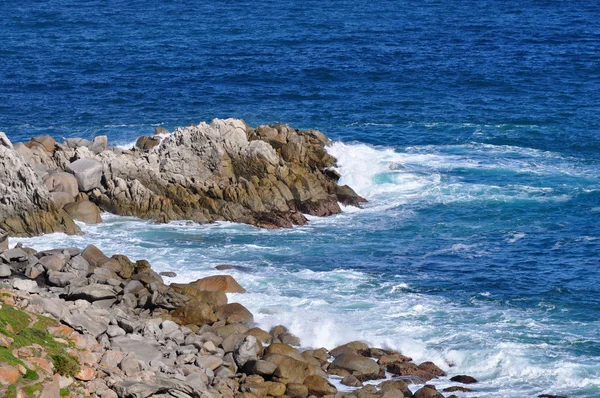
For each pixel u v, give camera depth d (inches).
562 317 2532.0
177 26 7258.9
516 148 4173.2
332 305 2576.3
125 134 4350.4
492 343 2363.4
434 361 2288.4
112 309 2368.4
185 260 2886.3
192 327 2405.3
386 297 2650.1
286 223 3228.3
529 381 2194.9
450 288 2721.5
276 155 3430.1
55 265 2615.7
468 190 3580.2
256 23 7436.0
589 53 6210.6
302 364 2164.1
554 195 3548.2
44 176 3230.8
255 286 2696.9
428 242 3110.2
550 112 4729.3
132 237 3070.9
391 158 3954.2
